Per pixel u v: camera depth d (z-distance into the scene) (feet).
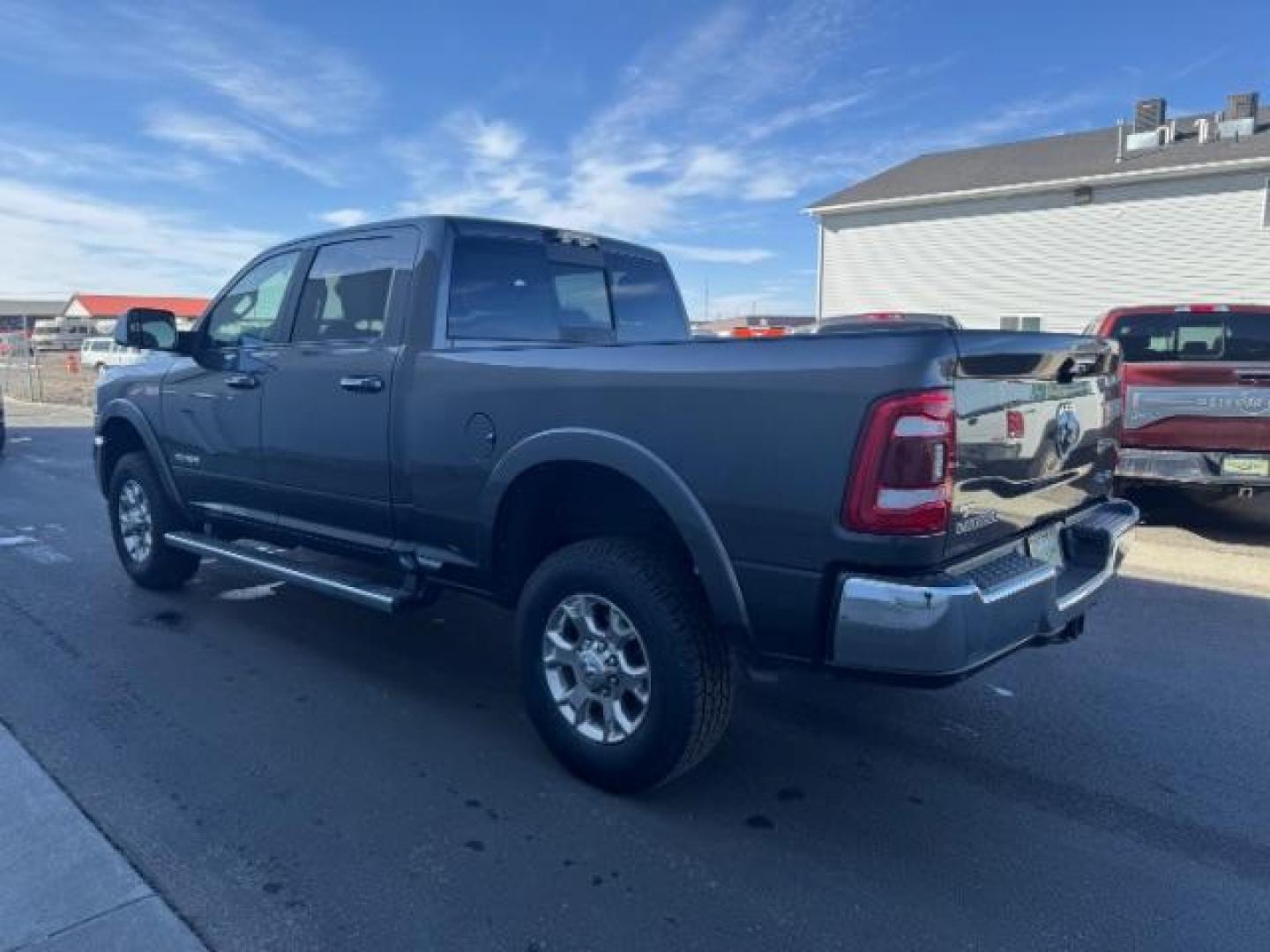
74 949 8.07
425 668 15.03
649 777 10.55
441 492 12.30
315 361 13.92
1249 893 9.29
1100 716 13.58
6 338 118.11
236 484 15.88
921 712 13.67
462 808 10.65
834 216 93.50
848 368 8.80
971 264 85.97
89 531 25.09
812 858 9.81
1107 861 9.83
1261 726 13.26
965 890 9.28
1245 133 74.95
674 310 17.53
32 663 14.90
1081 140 88.69
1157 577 21.12
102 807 10.45
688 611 10.21
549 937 8.41
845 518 8.82
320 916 8.63
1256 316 25.25
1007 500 10.01
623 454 10.21
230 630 16.65
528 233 14.19
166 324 16.30
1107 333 26.58
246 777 11.26
